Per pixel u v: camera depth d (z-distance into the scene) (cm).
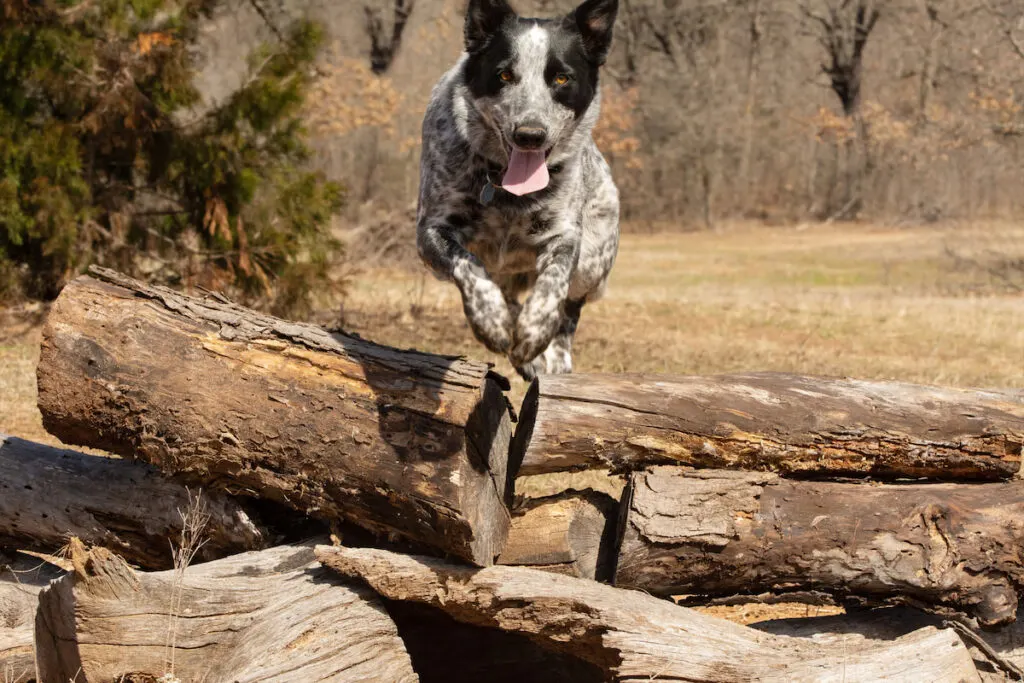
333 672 315
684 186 4256
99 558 319
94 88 1055
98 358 352
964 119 3522
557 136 475
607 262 622
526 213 502
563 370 620
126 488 383
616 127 3853
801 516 345
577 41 483
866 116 4238
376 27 3950
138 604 324
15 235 1038
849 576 344
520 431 371
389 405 341
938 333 1334
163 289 368
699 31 4441
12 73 1031
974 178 3634
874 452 365
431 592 339
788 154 4462
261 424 348
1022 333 1337
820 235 3784
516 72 467
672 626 329
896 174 4150
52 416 359
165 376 350
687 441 358
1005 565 340
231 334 355
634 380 364
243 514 374
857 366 991
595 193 606
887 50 4616
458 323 1290
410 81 3388
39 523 388
